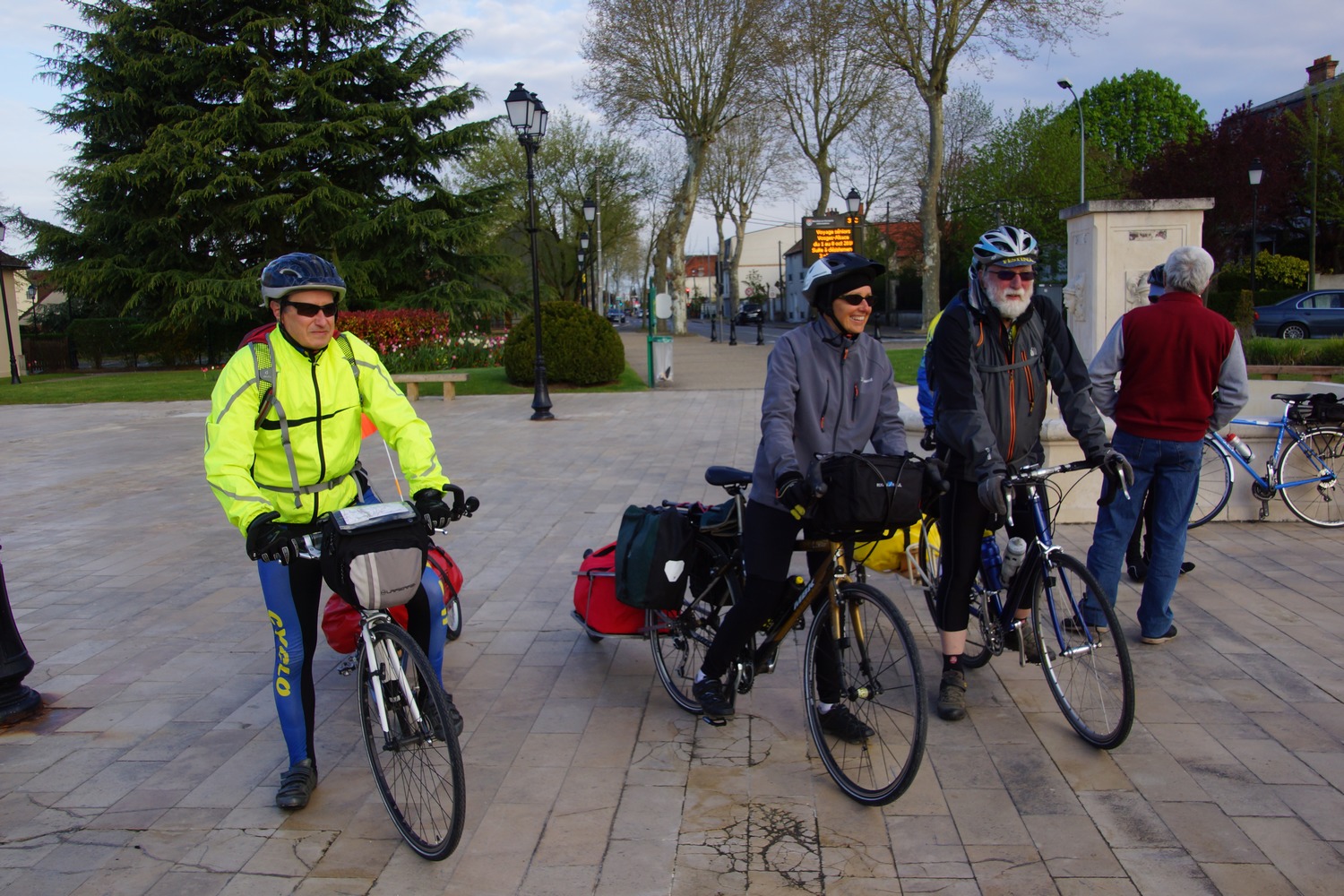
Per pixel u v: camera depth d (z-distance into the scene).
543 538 7.10
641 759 3.64
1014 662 4.45
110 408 19.00
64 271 31.36
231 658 4.86
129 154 31.80
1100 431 3.54
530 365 20.16
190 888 2.88
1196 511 6.66
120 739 3.95
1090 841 2.97
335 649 3.75
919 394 5.02
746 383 20.95
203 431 14.70
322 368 3.20
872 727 3.23
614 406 16.67
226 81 31.27
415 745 3.03
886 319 55.47
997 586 4.05
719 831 3.12
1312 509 6.50
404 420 3.26
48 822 3.29
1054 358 3.69
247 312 30.86
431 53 34.09
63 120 31.83
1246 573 5.54
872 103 39.62
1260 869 2.80
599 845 3.05
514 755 3.69
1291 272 32.84
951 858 2.91
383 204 34.06
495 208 36.78
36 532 7.87
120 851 3.09
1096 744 3.57
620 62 39.06
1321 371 13.96
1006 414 3.65
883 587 5.60
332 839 3.15
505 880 2.87
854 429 3.46
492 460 10.91
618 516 7.79
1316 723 3.71
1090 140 45.75
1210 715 3.80
